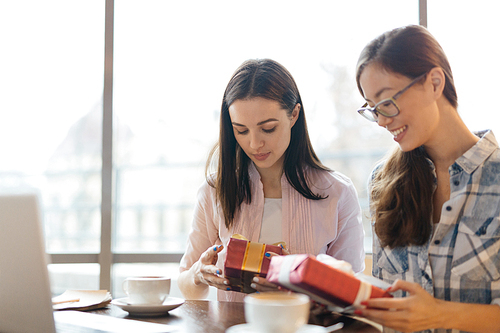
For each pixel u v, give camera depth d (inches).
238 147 62.7
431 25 103.0
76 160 115.3
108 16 112.4
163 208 115.9
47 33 116.4
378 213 50.3
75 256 110.2
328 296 35.1
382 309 36.9
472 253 43.9
